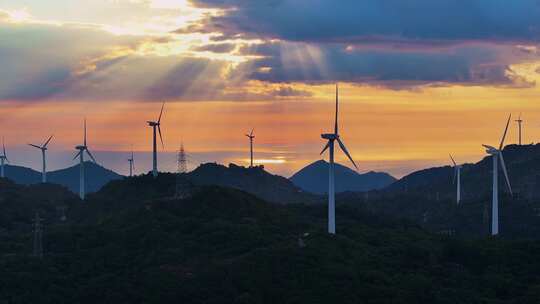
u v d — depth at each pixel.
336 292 196.00
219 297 194.88
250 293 196.25
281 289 197.62
